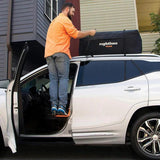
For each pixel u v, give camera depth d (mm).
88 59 3119
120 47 3213
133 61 3053
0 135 2857
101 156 3127
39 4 7004
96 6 8828
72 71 3414
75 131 2715
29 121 3131
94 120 2715
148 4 9586
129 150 3428
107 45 3246
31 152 3354
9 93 2701
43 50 7688
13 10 6812
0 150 2926
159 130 2719
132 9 8586
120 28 8555
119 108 2713
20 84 2949
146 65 3000
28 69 8008
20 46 7207
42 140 2840
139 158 3014
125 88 2785
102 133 2705
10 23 6656
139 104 2701
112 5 8727
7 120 2666
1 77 6617
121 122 2693
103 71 2996
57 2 9359
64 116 2777
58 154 3246
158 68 2961
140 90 2754
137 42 3191
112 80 2900
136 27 8469
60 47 2861
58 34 2910
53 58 2916
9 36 6598
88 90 2820
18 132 2705
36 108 3203
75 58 3189
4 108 2820
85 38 3320
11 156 3150
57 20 2998
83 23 8828
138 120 2740
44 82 3797
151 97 2697
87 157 3086
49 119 3086
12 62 6949
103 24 8680
